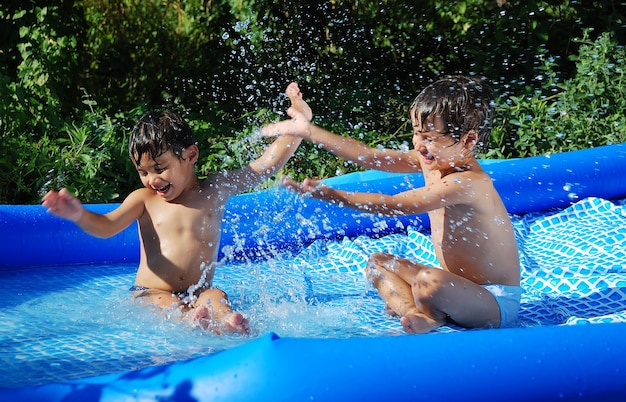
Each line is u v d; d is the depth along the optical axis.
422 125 3.30
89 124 5.93
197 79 7.47
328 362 2.31
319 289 3.87
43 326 3.32
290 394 2.26
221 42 7.73
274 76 7.59
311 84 7.52
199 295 3.52
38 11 6.48
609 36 7.12
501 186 4.79
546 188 4.83
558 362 2.45
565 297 3.64
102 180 5.55
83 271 4.16
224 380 2.29
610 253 4.12
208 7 7.68
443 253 3.42
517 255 3.39
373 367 2.32
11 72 6.65
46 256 4.19
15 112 5.81
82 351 3.03
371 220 4.64
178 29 7.45
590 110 6.54
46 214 4.21
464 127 3.28
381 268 3.50
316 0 7.68
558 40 7.72
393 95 7.31
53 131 6.01
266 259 4.39
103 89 7.10
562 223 4.66
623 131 6.28
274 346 2.32
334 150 3.64
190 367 2.39
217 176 3.72
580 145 6.35
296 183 3.27
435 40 7.91
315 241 4.56
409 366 2.35
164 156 3.49
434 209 3.27
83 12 7.09
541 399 2.41
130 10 7.37
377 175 5.15
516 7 7.57
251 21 7.69
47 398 2.43
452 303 3.19
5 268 4.14
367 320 3.41
